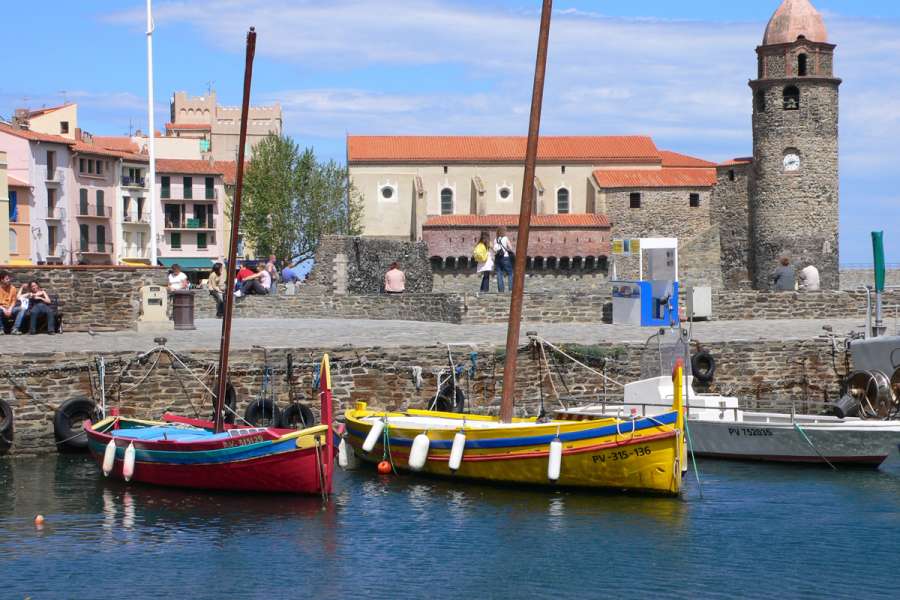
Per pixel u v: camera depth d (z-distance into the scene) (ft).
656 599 71.36
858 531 84.99
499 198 404.16
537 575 75.00
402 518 86.48
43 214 363.15
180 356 111.55
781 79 372.99
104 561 76.95
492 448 94.43
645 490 91.97
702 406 107.55
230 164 468.75
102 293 140.56
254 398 113.09
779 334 137.18
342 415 115.14
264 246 429.38
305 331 138.72
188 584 73.00
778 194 375.04
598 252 383.65
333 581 73.51
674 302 147.95
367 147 409.49
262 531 83.20
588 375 122.62
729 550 80.48
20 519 85.97
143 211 416.67
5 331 132.46
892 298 161.38
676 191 390.42
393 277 177.58
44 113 409.69
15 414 107.04
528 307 152.25
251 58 98.68
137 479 95.96
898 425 103.50
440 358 118.21
